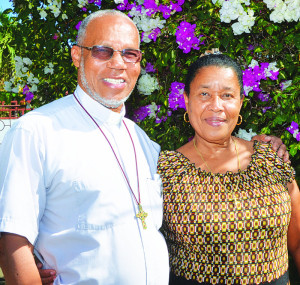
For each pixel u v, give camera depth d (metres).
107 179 1.84
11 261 1.69
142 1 2.70
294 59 2.66
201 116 2.04
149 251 1.86
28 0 3.03
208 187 1.96
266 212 1.90
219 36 2.64
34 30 3.09
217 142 2.08
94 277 1.75
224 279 1.90
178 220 1.96
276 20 2.51
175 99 2.65
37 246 1.85
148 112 2.80
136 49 1.99
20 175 1.71
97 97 1.95
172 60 2.63
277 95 2.54
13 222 1.67
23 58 3.17
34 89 3.21
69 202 1.79
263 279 1.91
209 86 1.99
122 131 2.09
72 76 3.07
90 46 1.94
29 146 1.75
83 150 1.85
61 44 3.09
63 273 1.79
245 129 2.72
